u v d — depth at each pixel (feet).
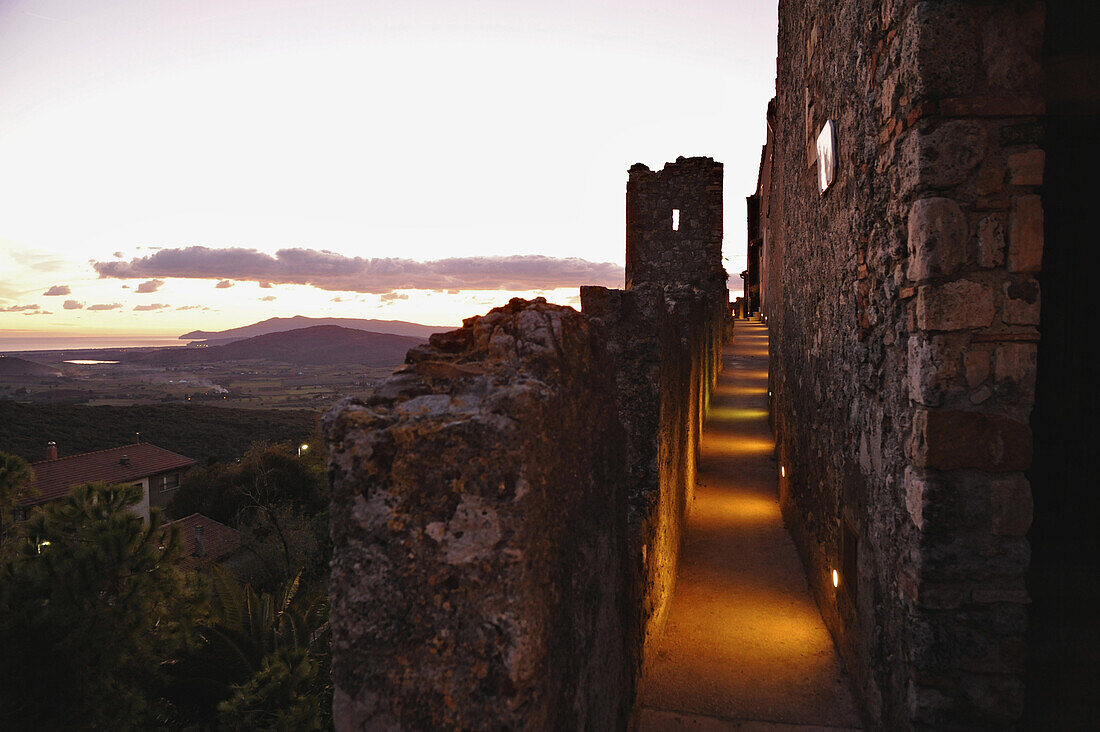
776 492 30.48
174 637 21.57
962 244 9.32
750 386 57.72
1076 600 9.96
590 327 8.34
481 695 5.43
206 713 22.63
